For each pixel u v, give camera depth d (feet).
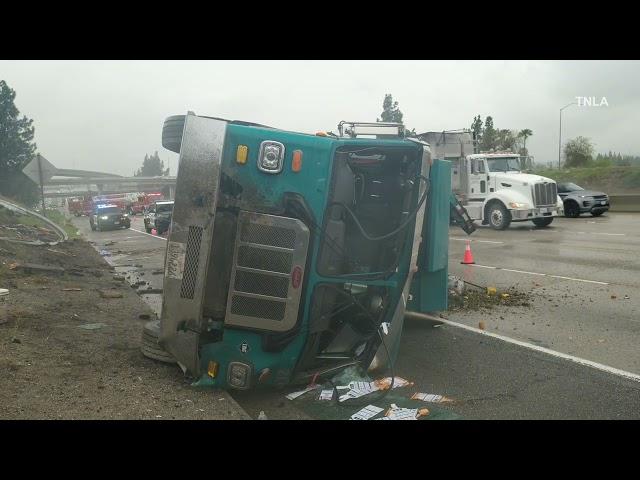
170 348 15.98
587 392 17.02
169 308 15.75
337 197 16.62
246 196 15.88
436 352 21.35
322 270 16.28
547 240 58.03
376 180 18.86
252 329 16.01
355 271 17.42
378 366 18.04
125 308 29.53
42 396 15.28
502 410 15.69
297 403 16.15
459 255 49.60
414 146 17.43
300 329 16.19
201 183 15.29
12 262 42.01
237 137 15.79
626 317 26.40
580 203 85.56
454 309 28.53
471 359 20.47
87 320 25.80
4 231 63.46
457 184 75.72
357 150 16.75
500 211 71.05
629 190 119.85
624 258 43.86
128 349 20.89
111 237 93.20
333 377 17.54
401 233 17.69
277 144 15.79
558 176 136.77
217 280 15.94
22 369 17.35
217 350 16.25
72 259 53.36
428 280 23.45
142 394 15.94
